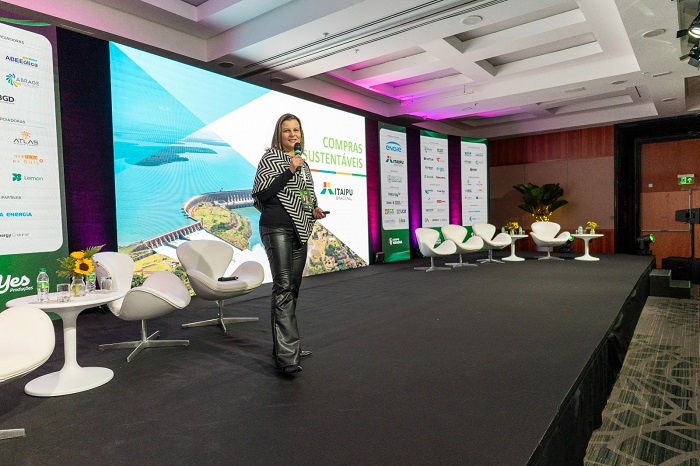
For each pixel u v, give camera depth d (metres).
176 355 2.92
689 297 6.55
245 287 3.52
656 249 10.09
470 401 1.97
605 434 2.39
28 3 4.23
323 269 7.58
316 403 2.01
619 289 5.04
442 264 8.47
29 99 4.11
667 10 4.65
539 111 10.00
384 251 8.98
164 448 1.63
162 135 5.28
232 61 5.98
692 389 2.98
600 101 9.45
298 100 7.12
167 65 5.36
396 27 5.06
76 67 4.60
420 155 10.15
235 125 6.10
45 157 4.20
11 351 1.90
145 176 5.11
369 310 4.23
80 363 2.79
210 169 5.78
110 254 3.27
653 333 4.57
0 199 3.90
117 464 1.53
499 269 7.40
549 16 5.65
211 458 1.54
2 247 3.91
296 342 2.40
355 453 1.54
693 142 9.61
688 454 2.12
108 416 1.96
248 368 2.60
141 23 5.21
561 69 7.43
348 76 7.57
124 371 2.61
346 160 8.09
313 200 2.62
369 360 2.65
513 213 11.90
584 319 3.57
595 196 10.68
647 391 2.98
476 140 11.34
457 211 10.97
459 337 3.13
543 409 1.86
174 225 5.37
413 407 1.92
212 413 1.94
